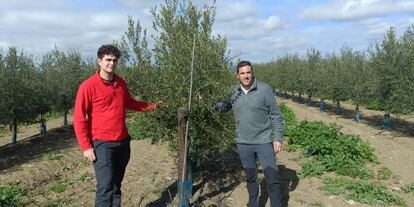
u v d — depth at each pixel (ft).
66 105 66.80
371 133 56.08
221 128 21.90
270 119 19.57
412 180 28.84
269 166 19.13
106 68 16.94
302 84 105.09
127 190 25.80
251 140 19.34
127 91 18.53
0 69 46.42
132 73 22.12
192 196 23.82
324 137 35.47
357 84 69.51
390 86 54.49
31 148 47.16
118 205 18.83
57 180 31.07
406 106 52.06
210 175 27.91
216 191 24.89
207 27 21.42
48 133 59.67
